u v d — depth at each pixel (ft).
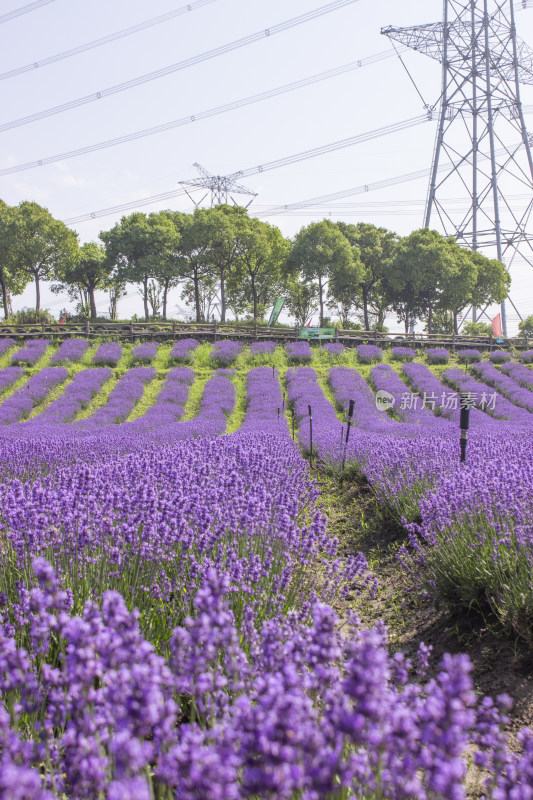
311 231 159.74
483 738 8.11
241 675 8.89
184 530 15.58
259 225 167.02
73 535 14.87
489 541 16.26
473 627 15.26
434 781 5.11
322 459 41.60
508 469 21.36
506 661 13.42
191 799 5.13
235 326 121.39
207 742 7.29
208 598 7.93
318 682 7.10
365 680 5.51
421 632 16.03
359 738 5.55
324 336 121.80
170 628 12.76
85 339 112.06
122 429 65.82
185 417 81.05
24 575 13.58
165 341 114.62
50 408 78.95
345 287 176.45
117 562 14.02
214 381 94.38
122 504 16.60
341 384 92.43
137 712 5.63
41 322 126.72
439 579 16.89
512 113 184.55
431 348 118.83
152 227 161.48
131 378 93.86
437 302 175.94
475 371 106.42
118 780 5.16
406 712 6.07
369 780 6.90
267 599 13.89
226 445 33.27
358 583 19.17
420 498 22.88
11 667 7.93
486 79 179.83
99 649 6.74
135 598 13.69
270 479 24.47
